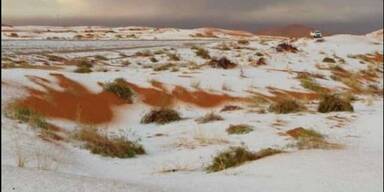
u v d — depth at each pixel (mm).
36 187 6891
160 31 108875
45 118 19719
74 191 6820
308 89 34469
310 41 69562
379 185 9344
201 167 12672
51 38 68750
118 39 73812
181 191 8367
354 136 17547
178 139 17297
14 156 12305
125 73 30984
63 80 24797
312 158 11867
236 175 10594
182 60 46531
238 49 56062
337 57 55781
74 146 15430
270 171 10711
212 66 40188
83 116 21562
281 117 21188
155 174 11812
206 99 27359
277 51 55344
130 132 19344
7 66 29625
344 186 9219
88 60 39594
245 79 33562
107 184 7516
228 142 16281
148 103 25531
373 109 24953
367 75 49875
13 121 17047
